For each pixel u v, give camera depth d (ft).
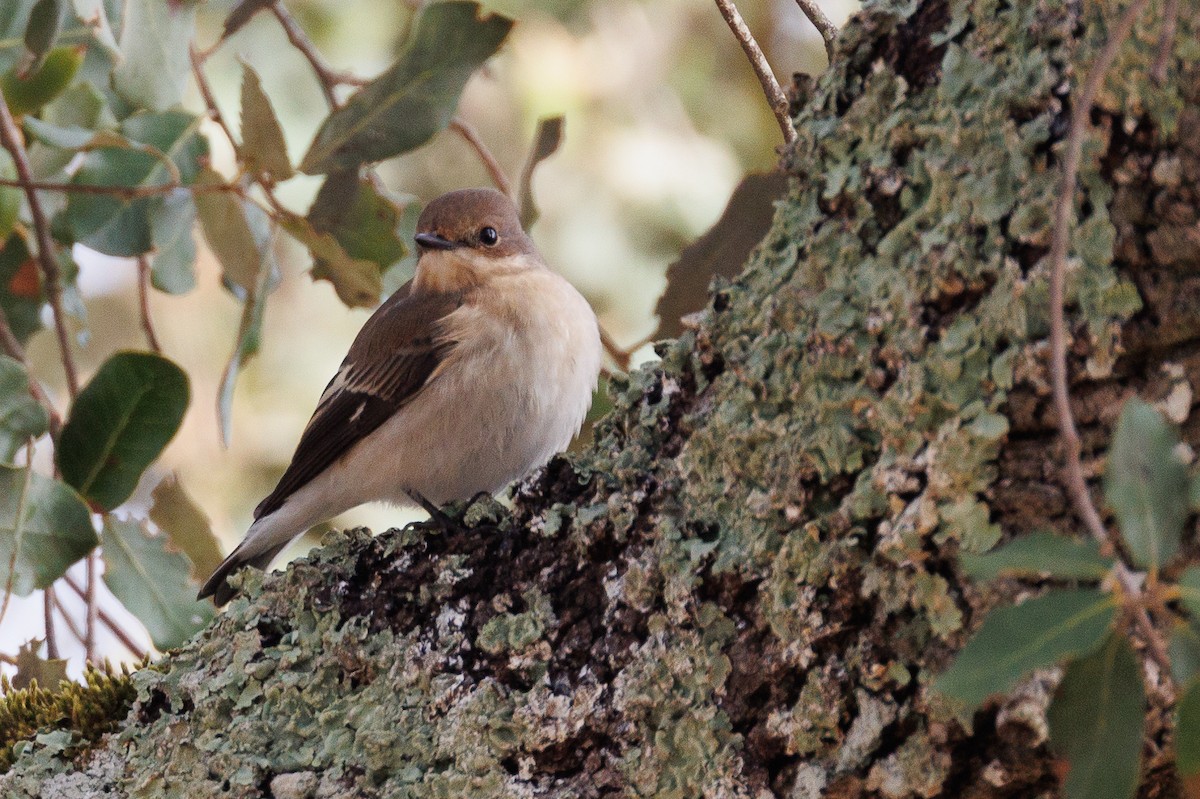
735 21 25.43
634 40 48.24
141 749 19.94
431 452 29.27
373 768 18.34
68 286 32.76
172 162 29.17
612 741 17.47
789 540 16.49
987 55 16.22
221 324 48.62
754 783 16.66
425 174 47.60
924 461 15.62
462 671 18.61
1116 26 13.61
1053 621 11.57
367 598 19.58
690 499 17.85
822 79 17.99
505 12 28.02
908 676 15.72
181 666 20.13
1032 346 15.23
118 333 47.73
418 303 30.30
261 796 18.78
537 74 47.29
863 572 15.96
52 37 26.27
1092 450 15.20
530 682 18.12
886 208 16.71
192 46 32.58
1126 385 15.28
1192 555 14.56
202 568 31.45
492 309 29.37
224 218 29.99
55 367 46.47
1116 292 15.15
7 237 30.25
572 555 18.57
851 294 16.60
